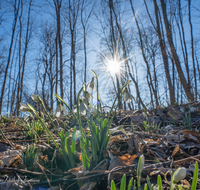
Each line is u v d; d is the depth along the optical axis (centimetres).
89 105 170
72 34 1345
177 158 200
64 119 486
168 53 1437
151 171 159
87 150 164
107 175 158
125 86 182
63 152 170
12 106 1398
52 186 149
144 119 425
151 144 236
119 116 468
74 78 1229
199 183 139
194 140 228
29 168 168
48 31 1398
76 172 155
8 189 136
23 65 1288
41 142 243
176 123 389
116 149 207
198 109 432
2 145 225
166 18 1037
